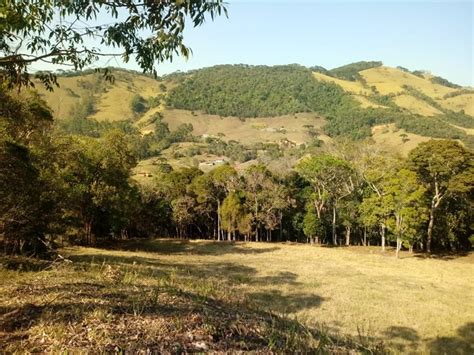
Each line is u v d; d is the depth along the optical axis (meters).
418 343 14.33
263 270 29.61
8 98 15.46
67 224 31.28
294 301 19.38
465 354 13.55
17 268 10.02
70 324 4.84
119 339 4.51
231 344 4.83
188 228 62.12
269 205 51.84
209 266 29.95
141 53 4.77
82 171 34.47
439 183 42.12
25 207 16.42
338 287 24.28
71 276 8.45
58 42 5.16
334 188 50.12
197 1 4.06
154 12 4.43
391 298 21.75
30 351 4.13
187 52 4.45
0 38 5.11
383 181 41.97
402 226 38.44
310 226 48.50
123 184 39.53
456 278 29.47
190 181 56.81
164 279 9.23
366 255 40.56
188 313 5.79
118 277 8.59
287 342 5.19
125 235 56.16
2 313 5.22
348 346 6.48
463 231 42.38
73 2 4.74
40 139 21.89
